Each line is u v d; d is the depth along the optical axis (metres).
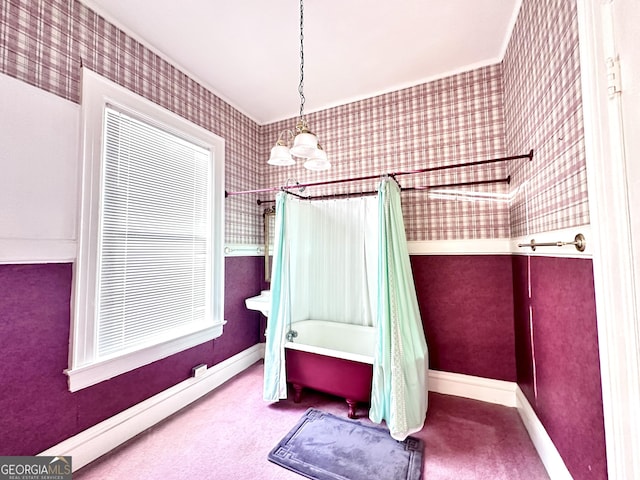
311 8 1.75
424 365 1.96
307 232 2.75
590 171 1.00
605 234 0.95
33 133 1.42
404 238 2.12
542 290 1.54
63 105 1.54
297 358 2.20
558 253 1.32
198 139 2.41
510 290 2.19
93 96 1.67
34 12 1.45
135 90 1.93
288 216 2.45
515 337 2.15
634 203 0.84
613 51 0.91
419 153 2.53
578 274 1.14
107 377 1.68
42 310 1.45
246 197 3.06
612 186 0.92
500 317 2.21
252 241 3.13
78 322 1.57
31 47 1.43
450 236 2.38
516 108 1.91
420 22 1.87
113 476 1.47
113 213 1.79
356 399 2.00
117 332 1.79
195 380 2.29
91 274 1.64
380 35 1.99
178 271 2.23
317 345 2.67
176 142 2.26
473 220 2.32
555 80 1.30
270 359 2.20
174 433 1.83
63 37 1.56
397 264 1.93
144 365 1.92
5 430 1.32
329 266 2.76
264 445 1.70
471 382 2.27
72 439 1.53
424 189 2.48
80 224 1.59
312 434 1.79
